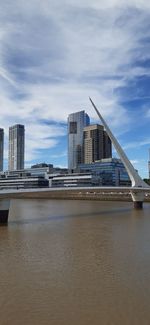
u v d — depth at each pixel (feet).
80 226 169.99
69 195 561.02
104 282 74.49
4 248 113.19
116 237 134.82
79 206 338.75
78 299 64.49
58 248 112.68
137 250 108.78
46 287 71.72
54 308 60.34
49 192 229.45
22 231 152.66
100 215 232.32
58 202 436.76
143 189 310.86
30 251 108.17
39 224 179.01
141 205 310.04
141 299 64.03
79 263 91.61
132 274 80.38
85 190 261.85
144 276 78.69
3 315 57.72
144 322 54.39
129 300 63.52
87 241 125.70
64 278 77.82
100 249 110.52
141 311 58.54
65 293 67.87
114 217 217.56
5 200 190.29
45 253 104.83
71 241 125.80
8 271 84.33
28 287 71.92
